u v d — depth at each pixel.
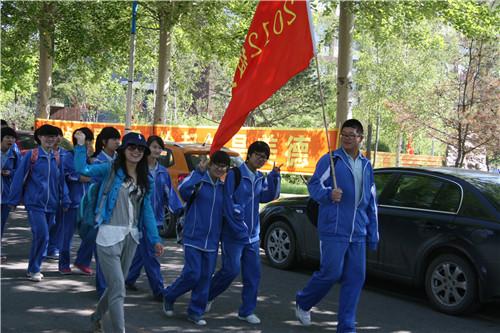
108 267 4.73
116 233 4.76
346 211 5.41
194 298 5.86
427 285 6.96
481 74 18.22
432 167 7.70
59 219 8.14
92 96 44.25
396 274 7.31
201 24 18.58
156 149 6.62
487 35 16.02
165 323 5.84
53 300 6.47
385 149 38.31
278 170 6.05
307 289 5.77
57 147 7.77
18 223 12.09
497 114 17.80
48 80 23.31
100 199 4.78
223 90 39.12
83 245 7.63
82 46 22.44
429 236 6.95
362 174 5.49
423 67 29.09
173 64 29.48
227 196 5.77
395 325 6.24
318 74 5.54
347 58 14.61
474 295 6.51
